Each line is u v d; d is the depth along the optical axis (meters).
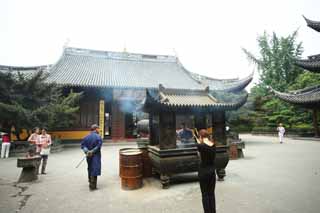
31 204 4.48
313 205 4.28
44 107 12.06
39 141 7.30
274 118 26.09
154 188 5.51
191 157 5.68
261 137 23.56
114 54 24.58
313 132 21.08
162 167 5.45
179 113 5.91
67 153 12.32
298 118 23.94
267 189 5.32
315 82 25.52
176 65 26.47
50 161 9.60
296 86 28.09
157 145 6.53
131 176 5.45
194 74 24.33
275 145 15.48
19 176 6.89
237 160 9.45
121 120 18.52
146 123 12.76
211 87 20.95
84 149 5.51
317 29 19.20
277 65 37.50
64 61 21.38
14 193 5.20
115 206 4.35
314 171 7.24
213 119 6.38
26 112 11.25
